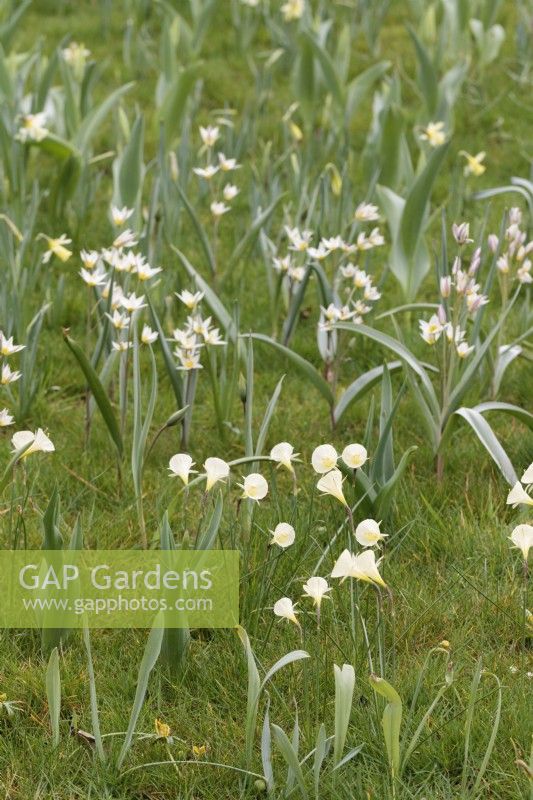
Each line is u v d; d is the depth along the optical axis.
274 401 5.14
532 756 3.44
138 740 4.04
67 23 14.93
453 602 4.82
